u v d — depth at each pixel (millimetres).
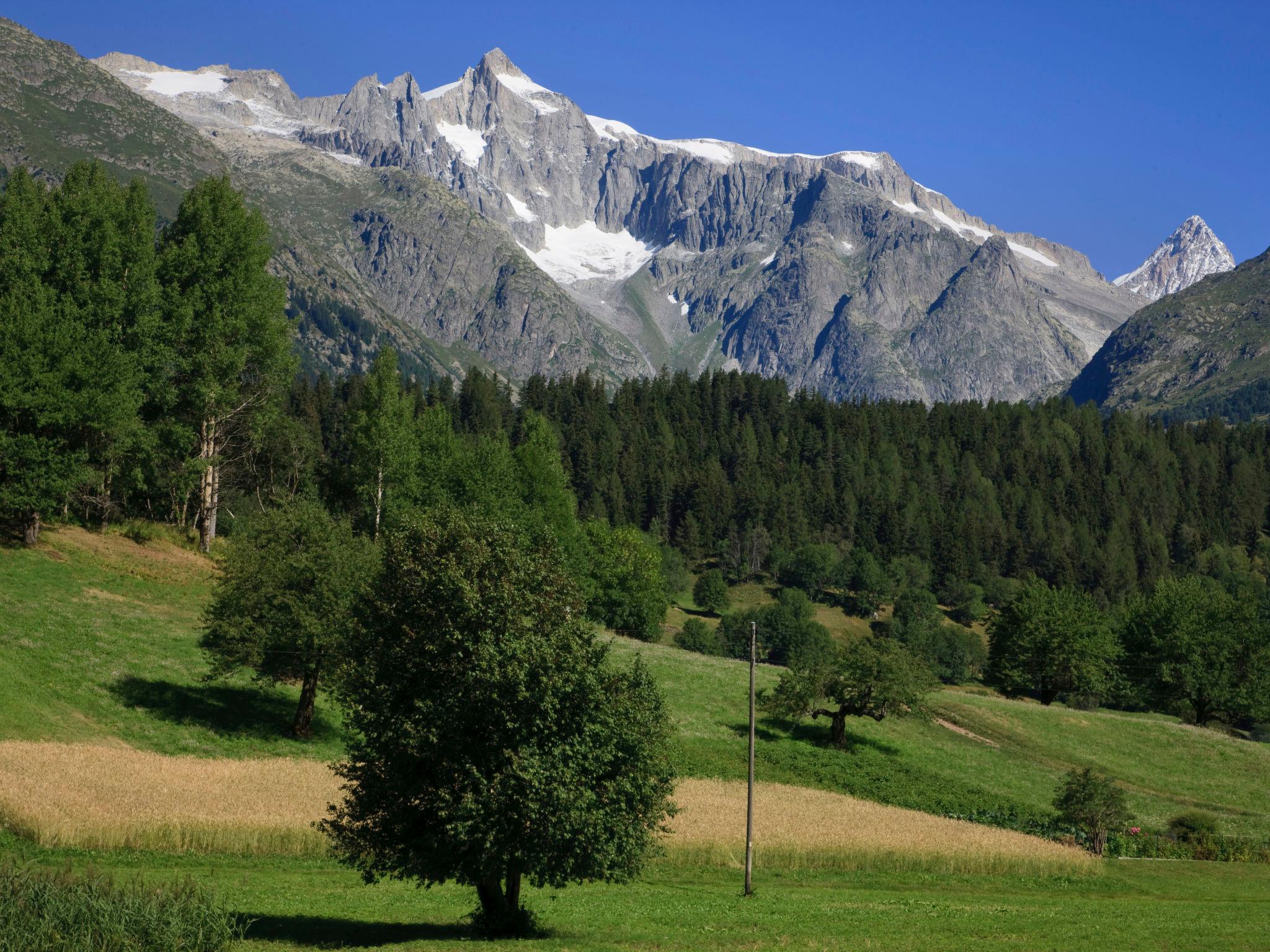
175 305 73750
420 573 28719
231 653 55406
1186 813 70562
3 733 46812
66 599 64500
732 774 66250
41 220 71375
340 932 28656
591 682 27938
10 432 65688
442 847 27359
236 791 43656
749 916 34094
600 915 33656
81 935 23391
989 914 36594
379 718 27969
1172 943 30547
